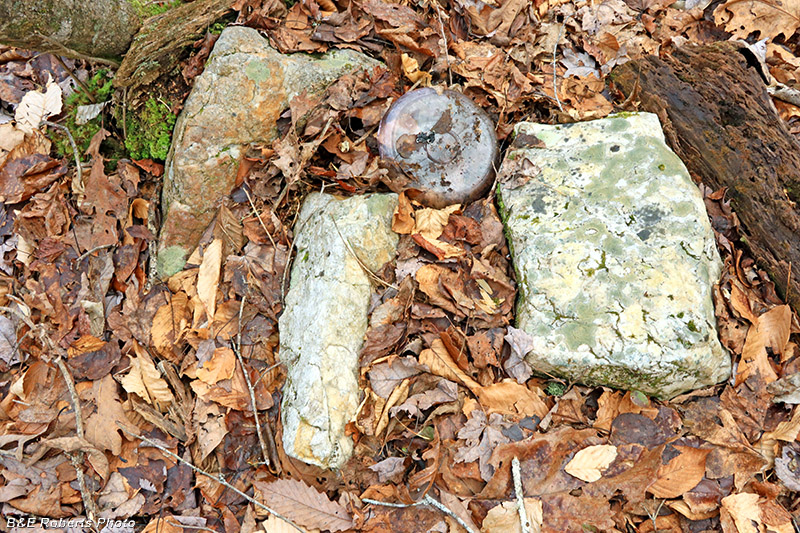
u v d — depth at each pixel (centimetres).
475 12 97
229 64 90
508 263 86
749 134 89
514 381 81
